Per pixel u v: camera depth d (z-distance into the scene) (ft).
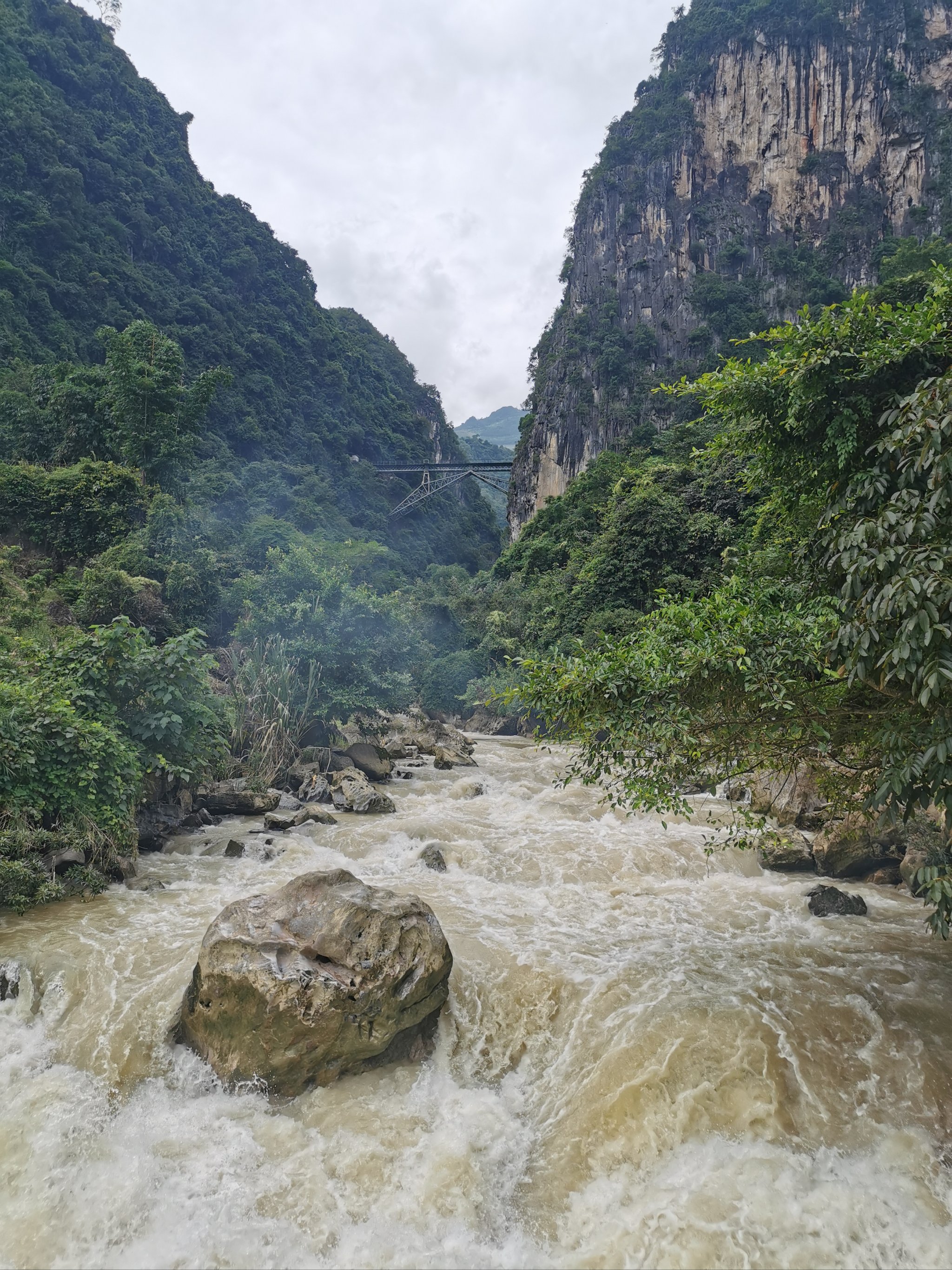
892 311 18.88
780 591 21.99
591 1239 13.71
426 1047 18.60
